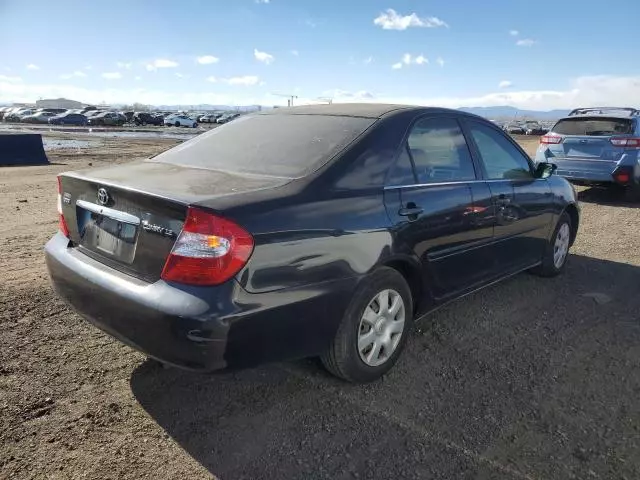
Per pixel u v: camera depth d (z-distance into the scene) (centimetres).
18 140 1684
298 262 274
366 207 311
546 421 296
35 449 259
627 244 708
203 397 312
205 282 251
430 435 281
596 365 362
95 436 272
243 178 305
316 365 353
